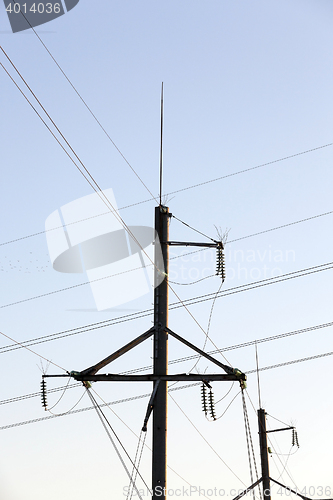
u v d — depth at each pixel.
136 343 16.31
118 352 16.20
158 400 15.81
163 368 16.12
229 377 15.92
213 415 15.98
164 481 15.32
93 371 15.97
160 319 16.56
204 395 16.08
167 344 16.39
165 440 15.59
